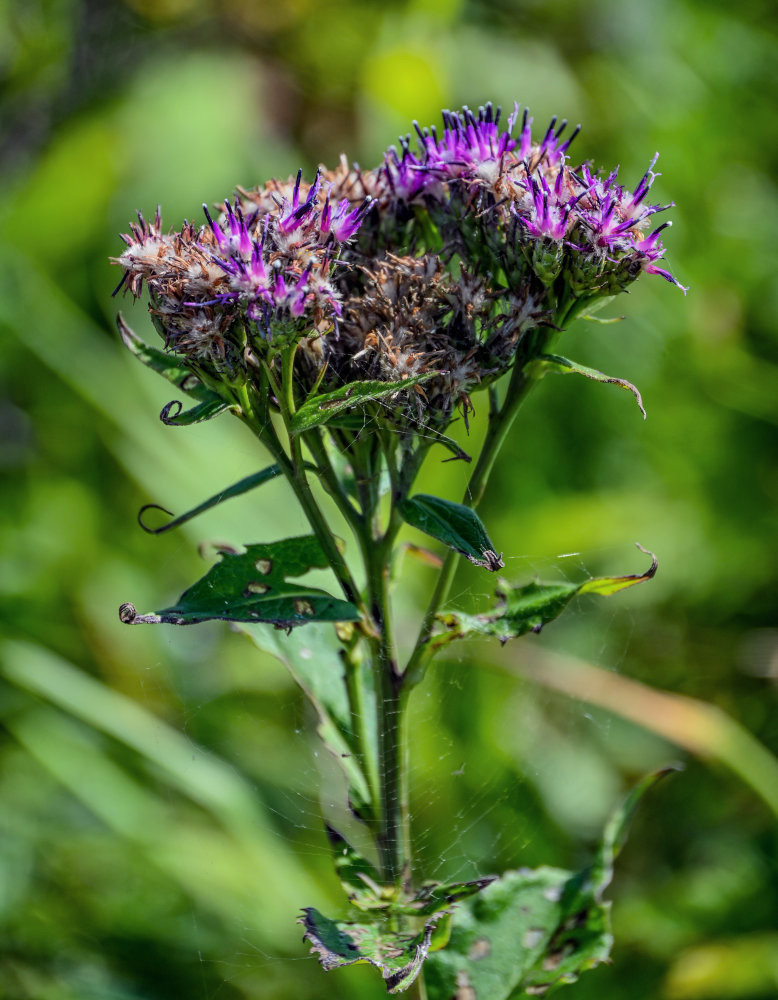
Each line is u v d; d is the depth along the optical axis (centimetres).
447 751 488
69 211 659
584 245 260
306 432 266
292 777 504
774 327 684
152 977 439
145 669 559
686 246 696
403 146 294
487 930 299
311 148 696
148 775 503
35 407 654
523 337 271
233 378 254
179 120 655
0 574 571
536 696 540
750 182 726
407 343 255
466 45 719
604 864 303
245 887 447
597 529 580
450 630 264
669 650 591
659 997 419
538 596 262
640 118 750
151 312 256
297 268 246
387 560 270
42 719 506
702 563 608
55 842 488
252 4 691
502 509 611
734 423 652
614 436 649
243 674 552
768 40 764
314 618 251
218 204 264
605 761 540
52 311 625
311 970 431
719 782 518
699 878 472
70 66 786
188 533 567
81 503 623
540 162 271
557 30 762
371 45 691
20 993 424
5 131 788
